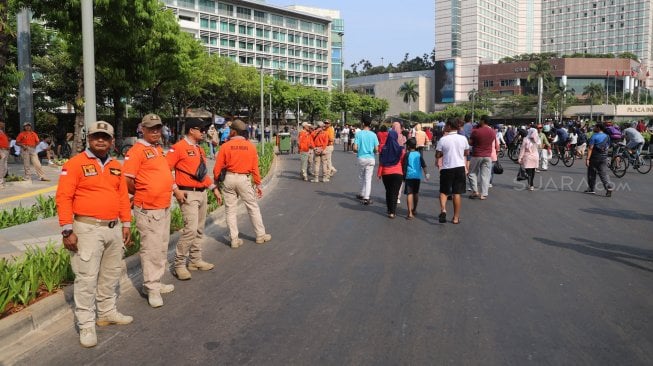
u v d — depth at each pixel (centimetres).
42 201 975
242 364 389
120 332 456
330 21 11612
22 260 604
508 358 395
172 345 426
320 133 1593
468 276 605
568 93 11044
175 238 778
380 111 10412
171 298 545
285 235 841
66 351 420
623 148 1833
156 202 519
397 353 404
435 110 13625
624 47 14650
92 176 432
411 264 659
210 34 9262
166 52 2331
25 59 1977
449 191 925
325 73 11669
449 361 390
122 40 1820
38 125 2984
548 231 854
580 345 417
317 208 1111
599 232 845
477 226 900
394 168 970
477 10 13062
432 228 886
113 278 469
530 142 1358
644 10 14212
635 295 538
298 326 460
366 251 729
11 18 2130
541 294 540
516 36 15075
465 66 13338
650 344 420
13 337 441
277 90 6369
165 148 3097
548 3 15788
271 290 562
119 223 462
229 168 754
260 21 10156
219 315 491
